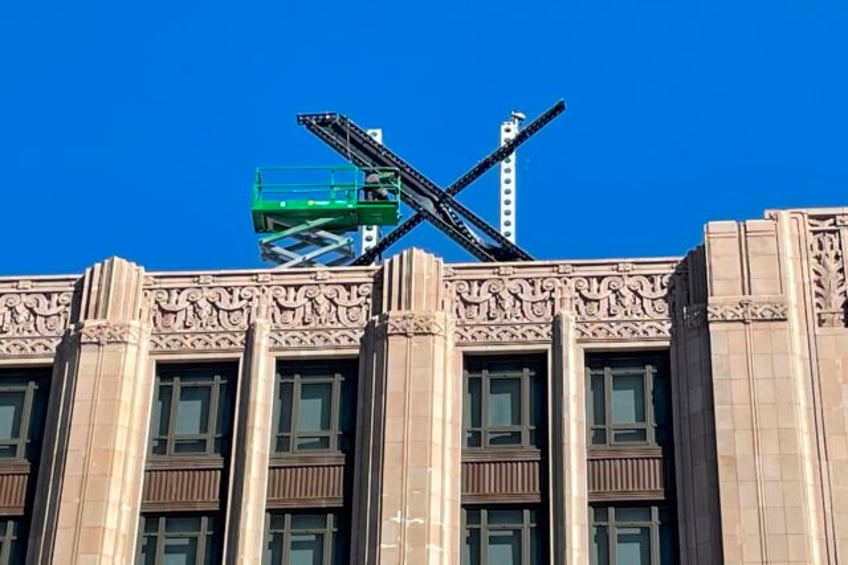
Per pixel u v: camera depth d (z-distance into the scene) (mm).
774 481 46656
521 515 48375
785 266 50125
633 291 50938
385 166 65625
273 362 50969
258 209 64625
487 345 50500
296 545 48531
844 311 49438
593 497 48344
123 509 48938
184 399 50969
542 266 51531
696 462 47938
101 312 51562
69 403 50188
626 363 50344
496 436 49531
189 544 48844
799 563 45406
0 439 50969
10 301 52625
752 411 47750
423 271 51281
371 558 47000
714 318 49281
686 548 47062
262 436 49781
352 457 49500
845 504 46594
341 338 51031
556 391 49625
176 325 51688
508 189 66875
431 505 47656
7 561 49062
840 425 47781
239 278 52219
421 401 49062
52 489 48938
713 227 50812
